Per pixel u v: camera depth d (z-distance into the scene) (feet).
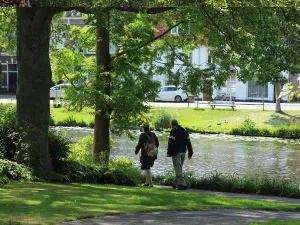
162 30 146.30
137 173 113.60
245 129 231.09
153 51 130.93
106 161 121.90
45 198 73.00
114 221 57.82
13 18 126.72
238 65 117.19
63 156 103.30
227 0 103.50
